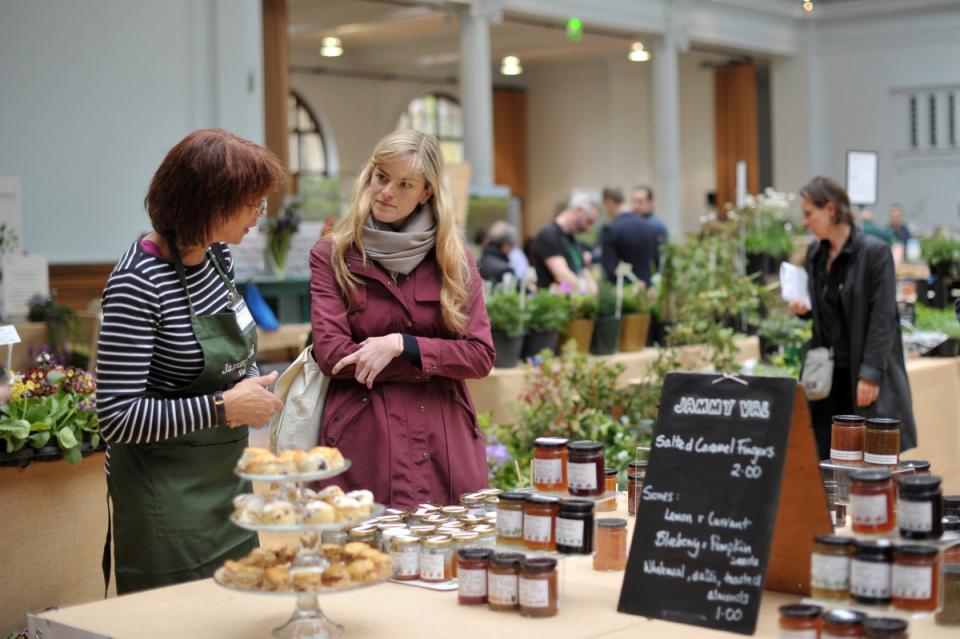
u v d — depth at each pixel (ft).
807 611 5.44
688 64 59.57
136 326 7.21
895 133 54.49
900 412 13.65
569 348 16.74
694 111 59.57
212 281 7.75
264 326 23.76
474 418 9.04
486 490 8.17
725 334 17.17
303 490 6.02
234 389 7.34
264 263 26.96
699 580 6.06
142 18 28.48
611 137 60.90
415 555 6.87
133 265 7.30
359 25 47.83
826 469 7.32
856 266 13.69
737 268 24.38
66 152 27.14
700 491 6.25
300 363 8.82
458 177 31.22
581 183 62.23
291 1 44.29
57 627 6.23
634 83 59.93
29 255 20.35
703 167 59.47
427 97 60.75
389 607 6.32
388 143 8.44
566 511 6.31
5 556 10.18
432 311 8.68
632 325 20.40
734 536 6.05
